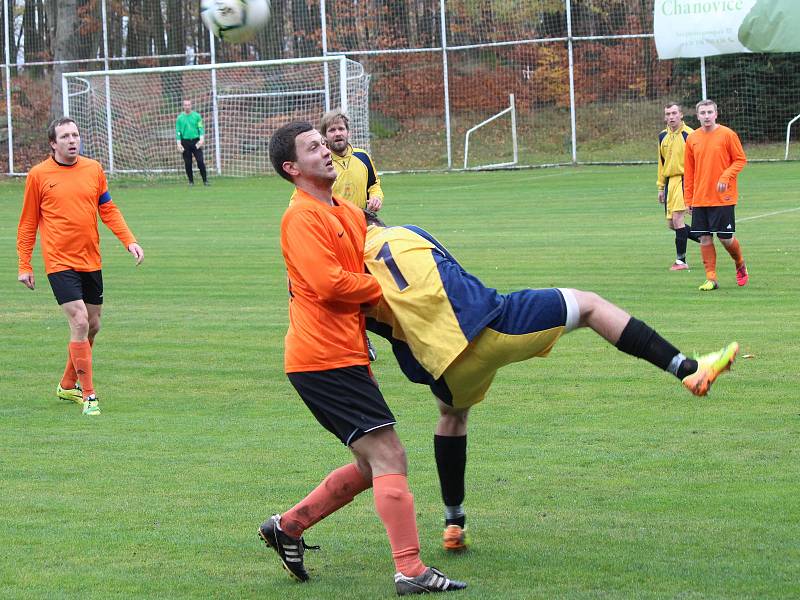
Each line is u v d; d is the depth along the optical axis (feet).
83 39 167.02
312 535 24.49
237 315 53.47
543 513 24.73
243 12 57.47
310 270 20.01
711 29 138.62
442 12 152.35
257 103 159.02
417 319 20.44
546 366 40.29
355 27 167.73
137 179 151.84
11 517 25.71
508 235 80.02
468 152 168.25
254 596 20.48
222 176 154.40
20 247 38.52
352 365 20.51
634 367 39.60
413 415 34.73
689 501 25.08
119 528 24.81
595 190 115.65
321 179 20.70
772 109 158.10
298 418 35.12
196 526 24.90
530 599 19.51
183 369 42.57
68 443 32.71
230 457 30.68
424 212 98.94
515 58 171.32
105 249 81.05
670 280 58.18
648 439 30.50
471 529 23.91
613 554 21.84
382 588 20.77
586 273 61.16
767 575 20.29
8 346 48.24
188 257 74.84
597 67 169.89
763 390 35.24
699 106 53.98
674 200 60.95
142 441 32.71
